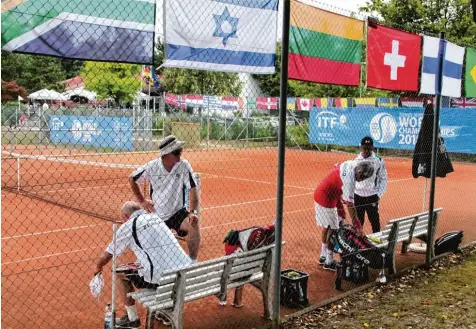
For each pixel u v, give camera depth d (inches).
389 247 255.1
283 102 187.8
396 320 202.7
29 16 131.4
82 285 227.3
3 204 430.0
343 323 198.8
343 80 220.8
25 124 628.4
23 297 210.8
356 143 820.6
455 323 200.4
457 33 1037.2
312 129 900.0
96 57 143.6
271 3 188.1
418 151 301.0
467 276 260.8
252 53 184.5
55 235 322.3
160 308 161.8
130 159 702.5
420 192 540.1
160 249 171.9
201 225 357.1
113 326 165.9
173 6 160.6
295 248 301.7
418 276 260.2
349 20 220.2
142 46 152.8
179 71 1239.5
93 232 331.3
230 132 971.3
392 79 253.8
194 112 1008.9
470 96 328.2
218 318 199.3
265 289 199.2
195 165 763.4
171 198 222.7
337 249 244.2
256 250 189.8
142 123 830.5
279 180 190.1
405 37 258.4
